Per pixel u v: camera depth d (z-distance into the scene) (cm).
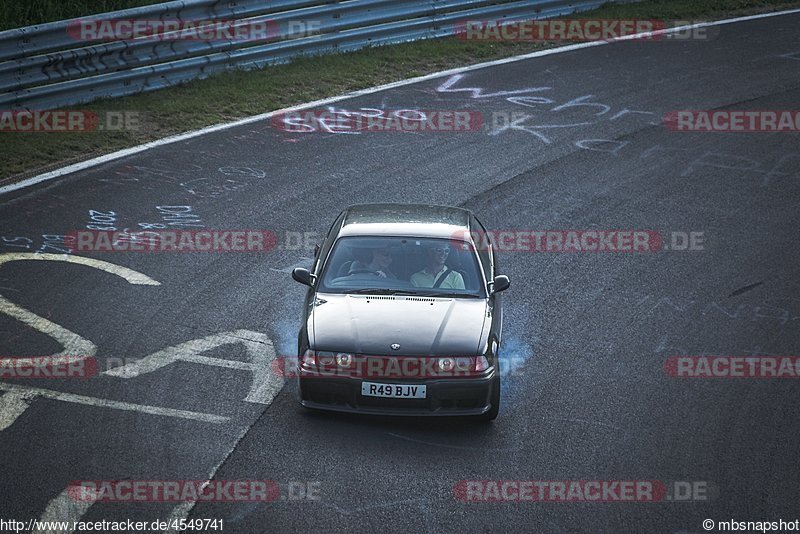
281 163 4781
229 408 2756
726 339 3347
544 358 3167
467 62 6328
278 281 3672
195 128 5103
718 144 5231
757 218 4412
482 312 2867
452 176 4734
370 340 2689
